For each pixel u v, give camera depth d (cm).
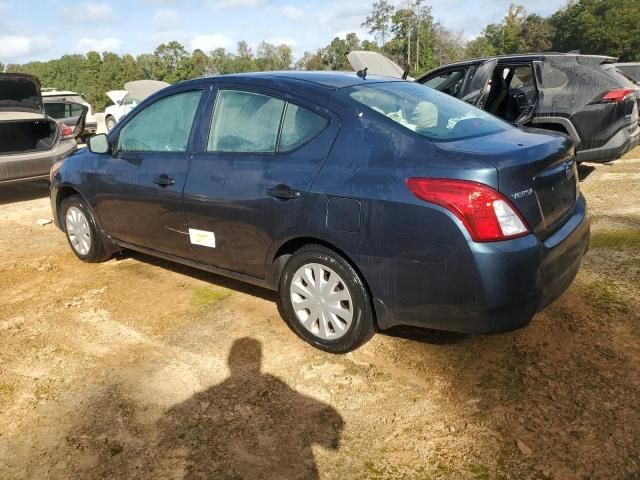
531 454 232
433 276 263
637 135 680
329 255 302
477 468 227
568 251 287
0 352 339
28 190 881
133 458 242
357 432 253
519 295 255
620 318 337
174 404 279
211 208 354
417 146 277
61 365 321
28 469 238
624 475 217
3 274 476
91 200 454
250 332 352
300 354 322
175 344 341
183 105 389
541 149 283
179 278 451
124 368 315
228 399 282
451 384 285
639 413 251
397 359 311
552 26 5438
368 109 303
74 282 451
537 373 287
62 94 1559
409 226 264
